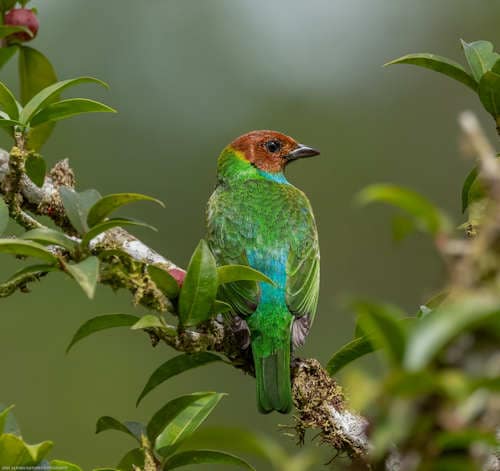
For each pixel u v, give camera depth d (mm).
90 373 17094
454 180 18422
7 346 17109
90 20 18781
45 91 6727
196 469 14406
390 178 18547
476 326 3381
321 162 18672
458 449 3707
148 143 18156
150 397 17000
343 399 7340
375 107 19016
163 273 6496
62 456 16469
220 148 18375
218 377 16625
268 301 8742
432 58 7082
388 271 17562
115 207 6172
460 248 3482
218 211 10188
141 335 17672
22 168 7062
